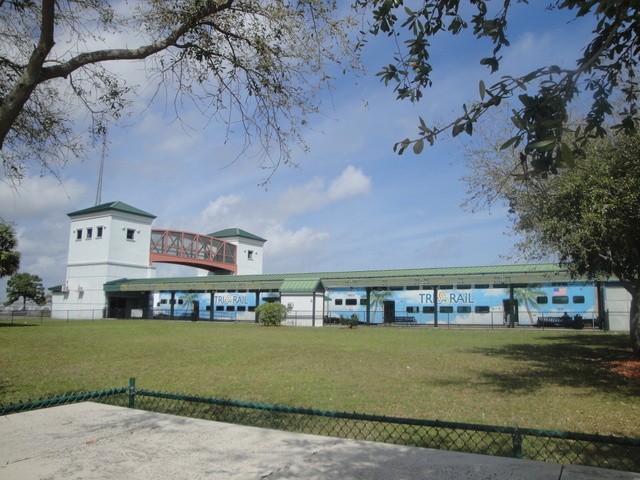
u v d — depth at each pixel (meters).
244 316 57.03
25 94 5.70
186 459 4.32
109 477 3.89
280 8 6.73
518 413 9.04
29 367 15.55
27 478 3.87
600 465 5.94
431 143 3.09
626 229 13.05
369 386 12.05
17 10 7.21
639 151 12.98
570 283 40.59
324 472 3.98
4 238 37.72
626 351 20.28
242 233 77.56
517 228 18.19
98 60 6.25
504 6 3.46
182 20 6.83
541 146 2.73
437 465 4.15
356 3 4.17
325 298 52.66
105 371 14.66
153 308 64.88
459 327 43.31
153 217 66.06
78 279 63.78
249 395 10.86
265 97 7.26
